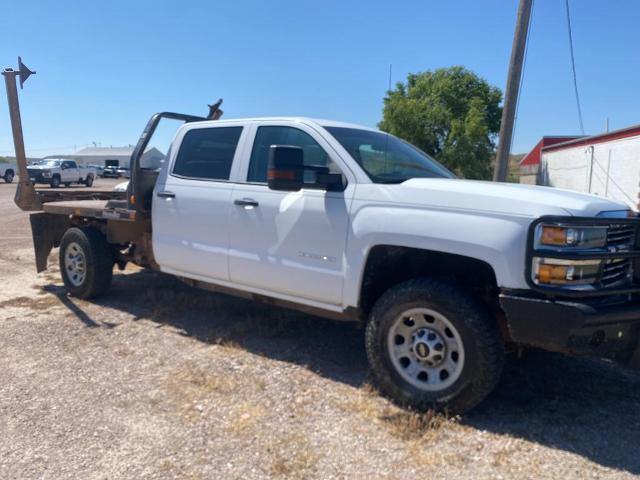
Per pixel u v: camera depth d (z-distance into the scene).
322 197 4.36
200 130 5.53
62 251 6.75
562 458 3.29
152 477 3.09
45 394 4.11
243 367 4.58
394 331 3.90
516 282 3.45
